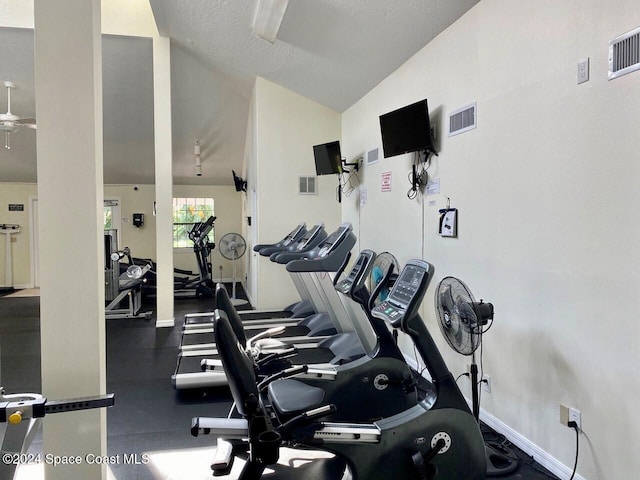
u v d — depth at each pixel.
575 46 2.24
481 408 3.03
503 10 2.79
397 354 2.98
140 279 6.69
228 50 5.43
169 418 3.11
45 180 1.91
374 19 3.67
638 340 1.92
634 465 1.94
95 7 1.96
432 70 3.69
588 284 2.17
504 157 2.79
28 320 6.29
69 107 1.92
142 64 6.02
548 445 2.43
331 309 4.50
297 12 4.01
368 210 5.25
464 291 2.27
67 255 1.93
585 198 2.18
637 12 1.92
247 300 7.46
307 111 6.25
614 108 2.03
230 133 8.05
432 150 3.63
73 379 1.95
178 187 9.77
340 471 2.42
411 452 2.06
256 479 1.83
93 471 1.97
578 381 2.23
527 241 2.59
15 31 5.06
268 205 6.20
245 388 1.81
